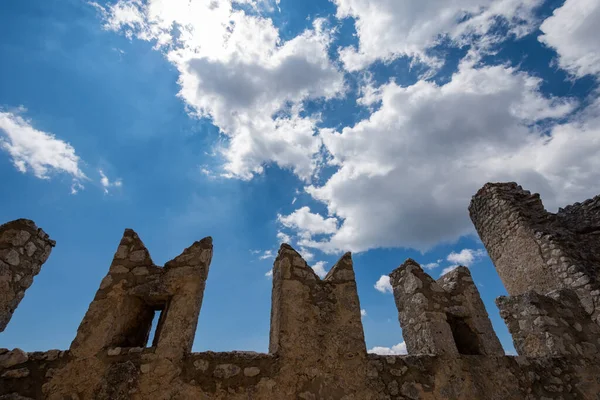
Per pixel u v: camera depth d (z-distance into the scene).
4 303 4.49
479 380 4.78
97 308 4.41
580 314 6.58
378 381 4.41
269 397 3.95
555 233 9.12
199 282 4.75
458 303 5.61
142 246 5.09
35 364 3.89
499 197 10.95
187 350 4.16
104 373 3.90
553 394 5.05
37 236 5.21
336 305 4.94
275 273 5.47
